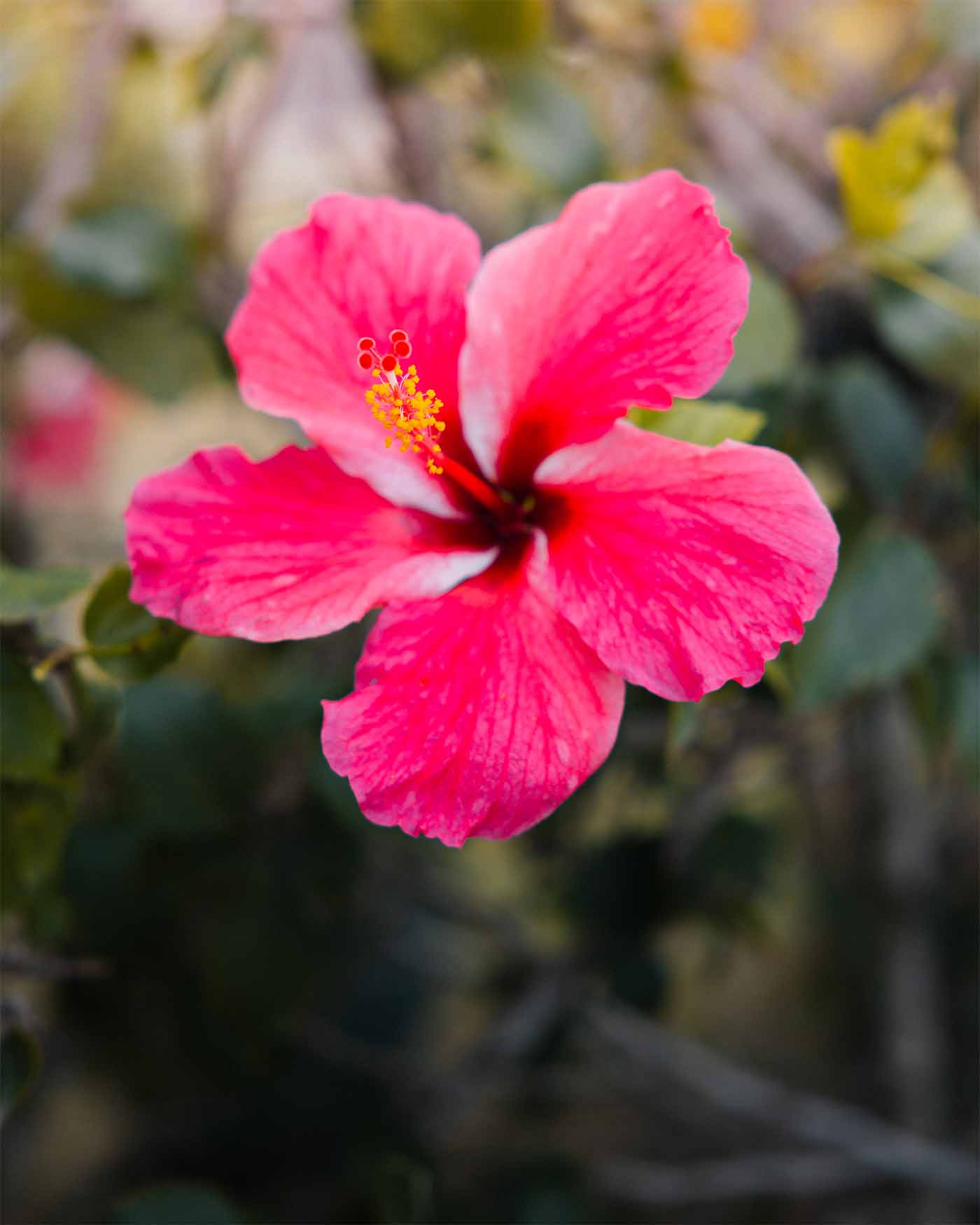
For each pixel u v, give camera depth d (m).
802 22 0.67
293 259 0.40
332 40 0.58
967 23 0.51
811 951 0.87
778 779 0.73
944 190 0.48
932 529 0.54
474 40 0.51
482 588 0.40
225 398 0.65
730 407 0.40
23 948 0.48
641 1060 0.70
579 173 0.51
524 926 0.75
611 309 0.39
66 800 0.43
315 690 0.54
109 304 0.54
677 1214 0.75
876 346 0.54
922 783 0.69
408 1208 0.55
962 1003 0.80
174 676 0.54
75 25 0.57
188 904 0.57
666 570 0.38
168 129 0.69
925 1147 0.65
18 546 0.81
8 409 0.82
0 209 0.75
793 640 0.37
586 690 0.39
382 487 0.40
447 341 0.41
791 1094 0.66
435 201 0.57
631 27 0.56
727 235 0.38
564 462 0.40
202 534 0.39
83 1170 0.76
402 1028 0.81
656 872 0.61
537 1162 0.65
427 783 0.38
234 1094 0.69
